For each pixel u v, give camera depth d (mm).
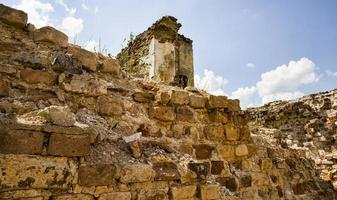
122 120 2922
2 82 2295
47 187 1822
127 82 3352
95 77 3000
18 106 2227
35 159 1804
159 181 2576
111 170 2209
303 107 8781
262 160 4211
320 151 7949
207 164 3070
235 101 4062
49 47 2842
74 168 1991
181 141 3270
